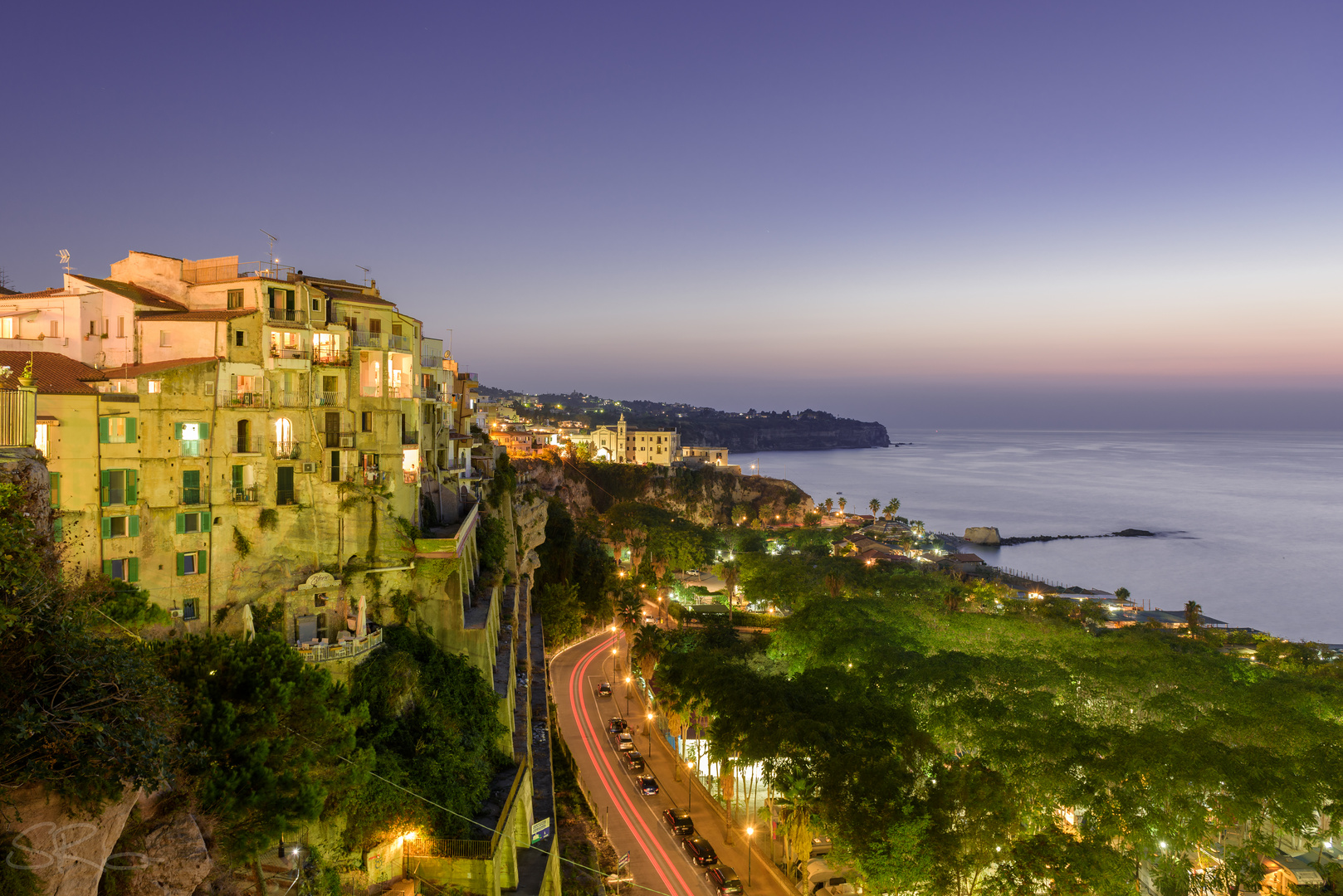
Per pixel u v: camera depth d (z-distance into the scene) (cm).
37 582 1994
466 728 5062
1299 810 5534
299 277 5447
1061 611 13875
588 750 8212
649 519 19462
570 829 6234
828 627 9750
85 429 4262
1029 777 5950
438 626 5525
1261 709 7362
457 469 7525
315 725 3266
